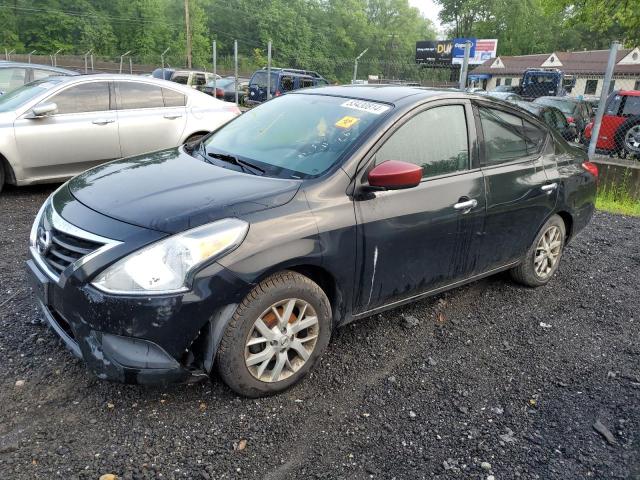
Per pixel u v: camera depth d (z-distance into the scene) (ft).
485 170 12.63
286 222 9.20
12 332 11.07
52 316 9.49
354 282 10.35
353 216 10.02
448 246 11.90
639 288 16.35
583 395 10.60
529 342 12.59
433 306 13.99
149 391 9.53
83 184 10.41
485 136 12.88
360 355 11.40
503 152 13.34
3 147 20.52
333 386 10.25
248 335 8.97
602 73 134.00
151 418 8.89
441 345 12.11
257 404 9.46
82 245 8.74
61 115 21.72
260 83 70.85
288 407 9.50
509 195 13.06
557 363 11.76
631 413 10.09
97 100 22.63
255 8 225.97
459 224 11.93
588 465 8.69
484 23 240.12
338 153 10.52
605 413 10.06
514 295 15.07
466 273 12.84
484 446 8.94
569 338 12.94
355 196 10.17
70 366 10.06
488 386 10.69
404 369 11.03
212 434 8.66
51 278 8.89
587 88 137.59
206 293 8.39
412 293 11.79
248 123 13.07
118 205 9.11
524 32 234.17
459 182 11.93
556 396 10.52
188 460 8.09
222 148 12.17
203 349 8.95
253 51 220.64
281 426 9.00
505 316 13.79
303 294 9.50
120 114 23.07
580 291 15.79
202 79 81.10
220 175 10.35
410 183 9.89
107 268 8.22
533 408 10.09
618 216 25.57
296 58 216.54
